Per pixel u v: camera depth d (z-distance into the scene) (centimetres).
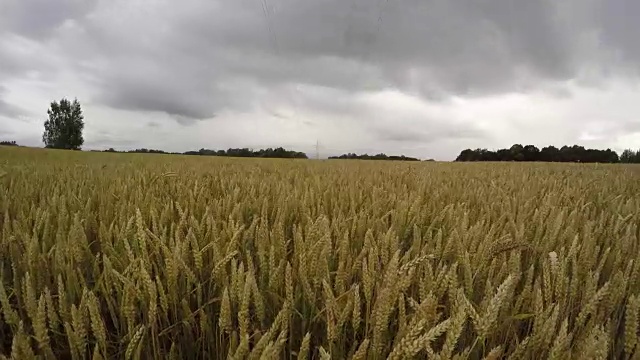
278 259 215
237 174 847
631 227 274
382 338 151
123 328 180
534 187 680
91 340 177
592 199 566
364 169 1334
